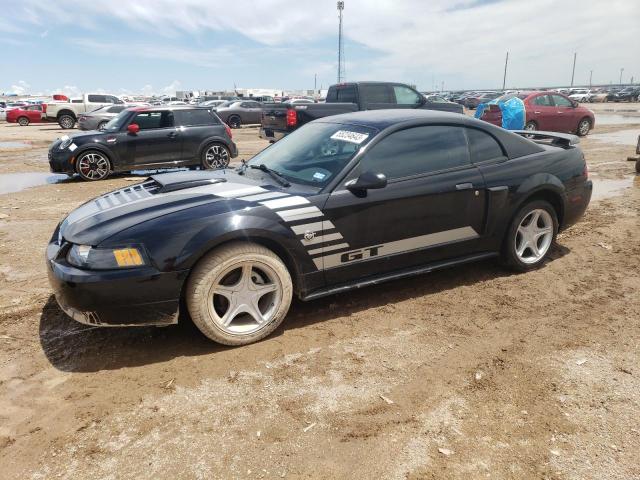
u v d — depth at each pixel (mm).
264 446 2299
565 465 2152
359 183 3330
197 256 2930
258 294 3205
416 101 12609
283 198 3271
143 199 3354
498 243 4195
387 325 3479
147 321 2965
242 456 2236
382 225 3562
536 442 2297
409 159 3734
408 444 2301
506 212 4105
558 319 3520
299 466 2174
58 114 26922
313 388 2746
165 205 3191
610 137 15844
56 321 3600
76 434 2400
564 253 4902
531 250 4438
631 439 2305
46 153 15281
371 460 2203
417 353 3102
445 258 3982
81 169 9828
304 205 3264
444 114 4074
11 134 23172
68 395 2713
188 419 2496
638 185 8156
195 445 2312
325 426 2432
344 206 3381
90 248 2910
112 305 2861
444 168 3857
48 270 3068
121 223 3018
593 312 3613
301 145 4023
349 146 3639
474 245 4066
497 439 2322
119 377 2875
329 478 2105
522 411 2521
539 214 4379
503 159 4168
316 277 3408
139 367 2980
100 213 3236
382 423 2447
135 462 2211
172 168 10602
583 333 3309
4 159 13797
